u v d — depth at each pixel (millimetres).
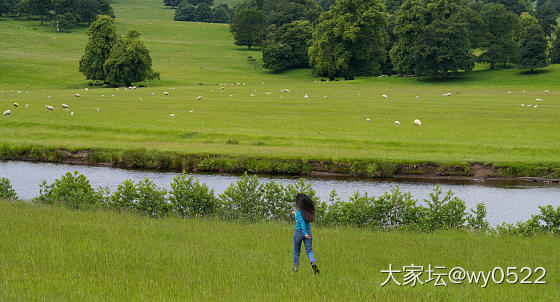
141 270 10398
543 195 26203
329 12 117062
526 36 103750
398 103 58625
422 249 13031
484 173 30281
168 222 15836
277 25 172750
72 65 123750
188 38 188875
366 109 53344
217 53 161000
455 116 48062
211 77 121625
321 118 47469
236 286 9508
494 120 45312
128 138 39750
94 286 9242
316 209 17422
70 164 34500
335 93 72438
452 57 99875
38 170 32375
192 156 33406
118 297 8695
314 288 9531
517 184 28766
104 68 100375
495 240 14398
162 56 151250
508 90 78125
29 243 12031
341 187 28219
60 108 53719
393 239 14258
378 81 103938
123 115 49219
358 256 12125
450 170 30562
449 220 16969
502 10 112000
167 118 47750
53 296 8602
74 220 15102
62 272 10008
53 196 19266
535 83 91000
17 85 97375
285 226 16094
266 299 8859
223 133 40344
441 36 99938
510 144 35406
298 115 49344
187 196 18266
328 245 13195
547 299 9336
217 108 54250
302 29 140125
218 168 32594
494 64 121562
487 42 112000
